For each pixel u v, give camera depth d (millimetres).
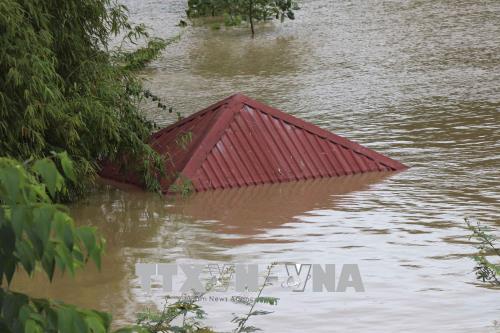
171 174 23250
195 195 22656
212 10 59250
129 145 23266
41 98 21047
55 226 5555
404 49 45031
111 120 22078
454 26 50750
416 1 60625
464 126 29109
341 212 20594
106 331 5789
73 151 22141
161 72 41812
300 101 34531
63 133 21406
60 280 16375
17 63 20312
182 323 13914
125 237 19234
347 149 24609
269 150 24000
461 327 13570
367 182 23359
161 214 21078
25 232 5438
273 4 54094
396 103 33344
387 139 27859
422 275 15992
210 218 20562
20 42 20594
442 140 27406
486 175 23297
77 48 23000
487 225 18875
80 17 23234
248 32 52438
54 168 5828
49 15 21672
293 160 24000
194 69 42281
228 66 42688
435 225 19109
